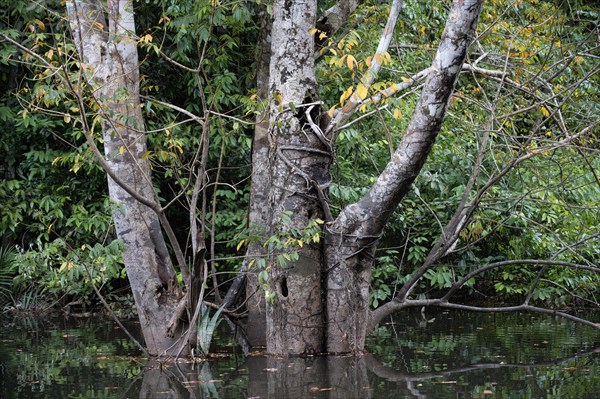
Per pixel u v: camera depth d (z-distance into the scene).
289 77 8.49
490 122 9.38
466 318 12.21
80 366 8.14
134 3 13.88
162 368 7.95
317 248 8.42
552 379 7.08
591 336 9.94
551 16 10.20
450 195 13.12
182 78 14.39
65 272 8.95
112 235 14.26
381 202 8.23
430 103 7.75
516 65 10.49
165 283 8.80
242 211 13.95
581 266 8.89
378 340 9.77
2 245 14.72
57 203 13.93
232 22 10.75
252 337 9.18
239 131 13.27
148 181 8.29
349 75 12.59
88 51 8.58
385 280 14.03
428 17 14.00
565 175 11.79
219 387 6.89
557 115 10.65
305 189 8.34
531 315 12.61
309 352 8.44
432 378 7.16
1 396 6.68
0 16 13.45
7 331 11.34
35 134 14.71
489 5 11.38
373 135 13.19
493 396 6.36
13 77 14.59
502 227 12.99
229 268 14.43
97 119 7.86
